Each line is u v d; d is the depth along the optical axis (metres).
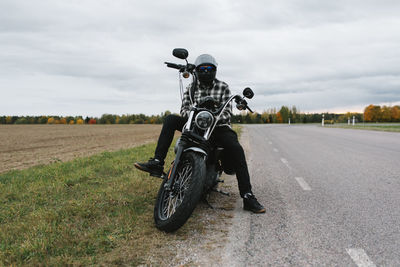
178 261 2.41
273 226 3.16
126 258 2.45
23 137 23.84
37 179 5.56
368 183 5.04
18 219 3.40
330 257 2.47
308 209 3.72
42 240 2.69
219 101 3.79
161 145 3.62
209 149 3.42
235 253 2.55
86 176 5.51
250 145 11.81
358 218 3.36
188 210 2.78
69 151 12.29
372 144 11.45
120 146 13.81
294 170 6.39
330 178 5.50
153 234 2.90
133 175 5.51
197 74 3.70
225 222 3.28
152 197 4.11
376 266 2.32
